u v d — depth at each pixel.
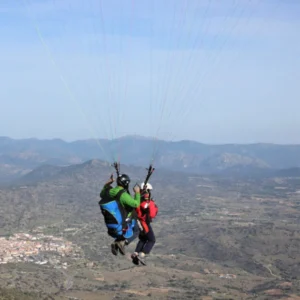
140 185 15.31
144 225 15.07
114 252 14.64
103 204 14.41
